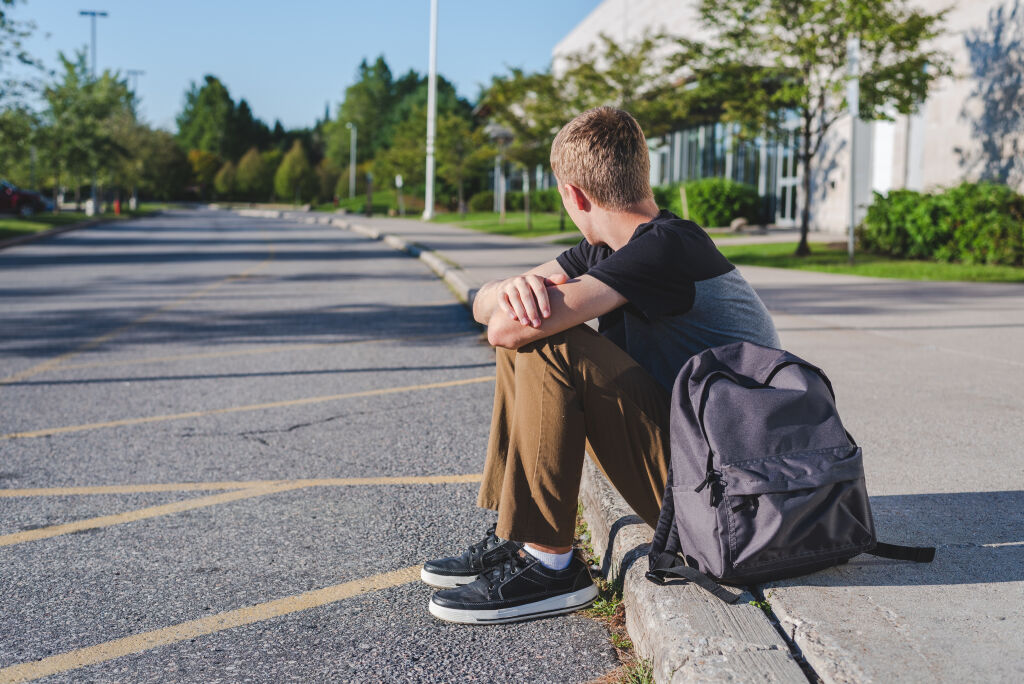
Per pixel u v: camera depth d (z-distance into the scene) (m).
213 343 8.48
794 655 2.09
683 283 2.54
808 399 2.28
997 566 2.57
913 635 2.13
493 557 2.85
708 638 2.14
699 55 16.05
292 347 8.20
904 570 2.53
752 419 2.24
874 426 4.53
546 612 2.68
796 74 15.72
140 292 13.07
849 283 11.98
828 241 19.34
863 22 13.99
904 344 7.22
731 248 18.28
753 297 2.68
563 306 2.48
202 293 12.92
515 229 30.33
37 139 34.75
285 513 3.76
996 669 1.97
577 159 2.68
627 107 22.91
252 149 106.19
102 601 2.92
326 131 109.88
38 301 11.99
